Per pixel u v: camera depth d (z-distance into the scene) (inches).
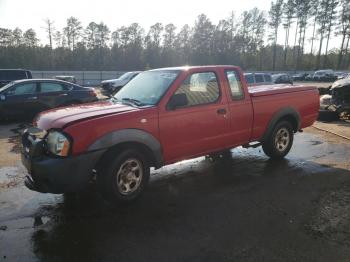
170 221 152.8
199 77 195.2
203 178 211.0
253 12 3075.8
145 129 169.0
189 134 188.2
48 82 462.6
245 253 125.8
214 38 3132.4
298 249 127.9
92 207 168.9
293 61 3100.4
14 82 446.0
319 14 2748.5
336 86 438.0
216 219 153.9
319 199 174.6
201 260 121.9
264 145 242.4
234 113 209.0
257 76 758.5
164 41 3216.0
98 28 3154.5
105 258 124.3
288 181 202.8
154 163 179.3
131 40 3230.8
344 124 406.9
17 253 128.1
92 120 155.0
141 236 139.8
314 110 266.4
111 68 3120.1
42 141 155.6
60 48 3127.5
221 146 208.1
